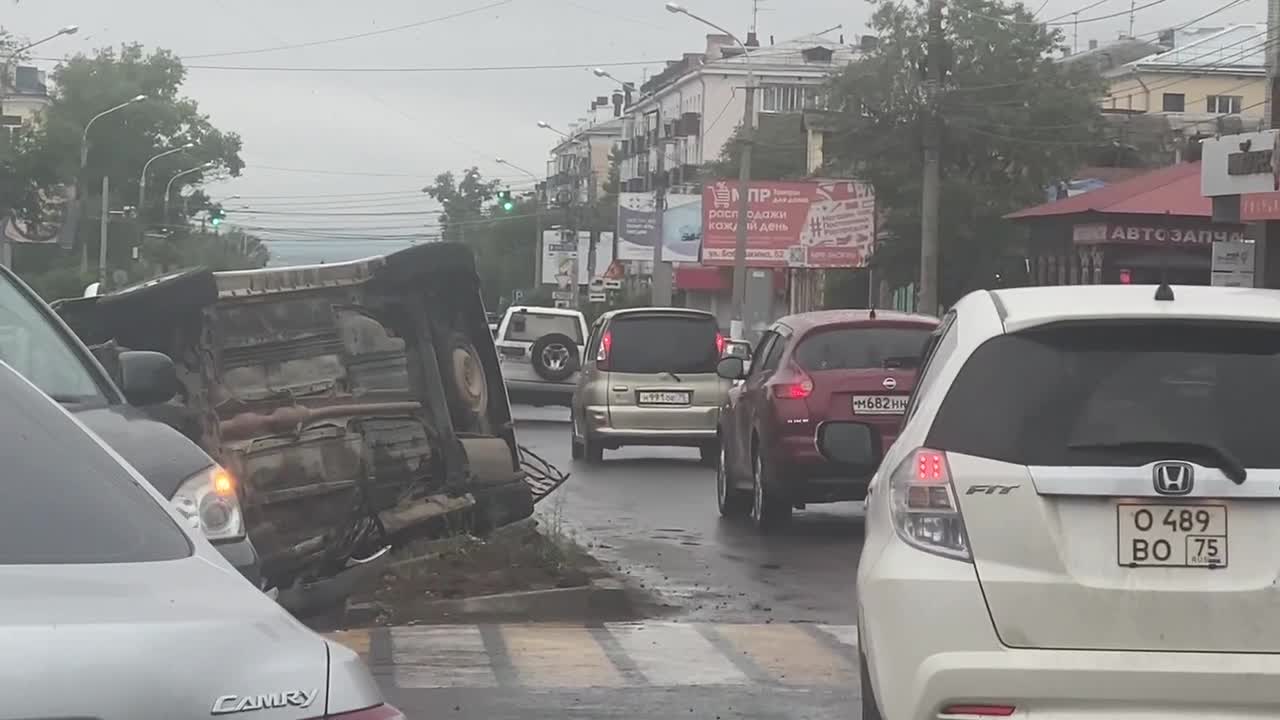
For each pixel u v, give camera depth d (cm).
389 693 821
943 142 5784
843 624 1046
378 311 1186
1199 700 504
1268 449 515
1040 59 5922
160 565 319
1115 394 527
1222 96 8681
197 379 1039
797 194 6512
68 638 276
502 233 13962
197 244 11700
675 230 7600
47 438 354
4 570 301
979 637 516
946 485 529
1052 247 4894
